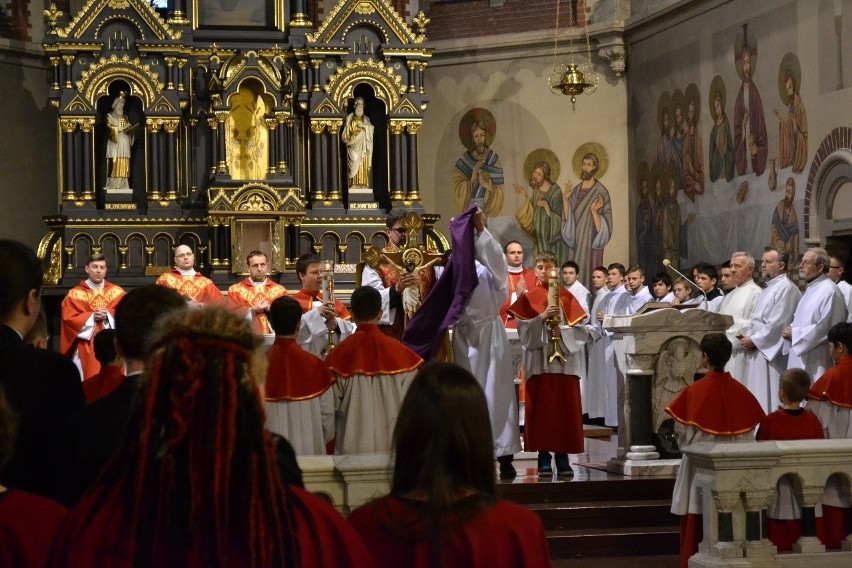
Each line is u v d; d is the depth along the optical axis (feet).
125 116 49.60
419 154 57.72
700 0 47.88
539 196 55.93
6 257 12.30
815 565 20.39
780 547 21.06
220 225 48.08
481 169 56.80
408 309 27.40
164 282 43.32
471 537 8.68
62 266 48.08
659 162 51.98
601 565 25.16
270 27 51.29
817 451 20.53
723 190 46.75
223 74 48.85
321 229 49.88
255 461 7.90
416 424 9.04
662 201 51.72
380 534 8.88
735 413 23.26
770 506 21.12
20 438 11.96
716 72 47.03
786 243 42.27
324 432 23.77
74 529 8.05
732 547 20.15
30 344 13.29
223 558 7.71
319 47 50.03
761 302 34.58
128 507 7.86
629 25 53.67
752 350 34.91
